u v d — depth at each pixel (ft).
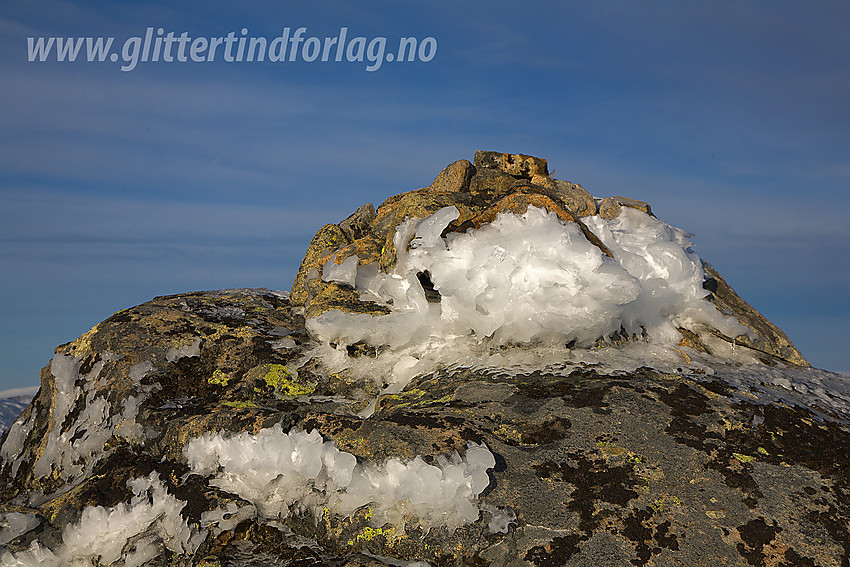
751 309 20.11
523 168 22.15
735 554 11.00
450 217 17.57
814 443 13.26
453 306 16.98
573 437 13.12
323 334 17.67
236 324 18.83
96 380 16.63
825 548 11.10
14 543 13.42
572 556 11.03
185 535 12.62
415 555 11.60
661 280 17.56
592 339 16.55
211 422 13.92
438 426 13.04
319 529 12.29
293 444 12.89
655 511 11.64
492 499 11.80
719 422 13.61
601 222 18.84
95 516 13.47
